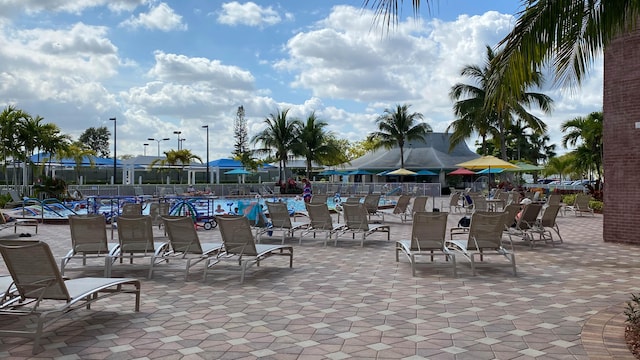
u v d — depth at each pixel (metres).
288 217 12.05
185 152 41.94
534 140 70.00
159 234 13.65
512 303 6.25
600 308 5.98
